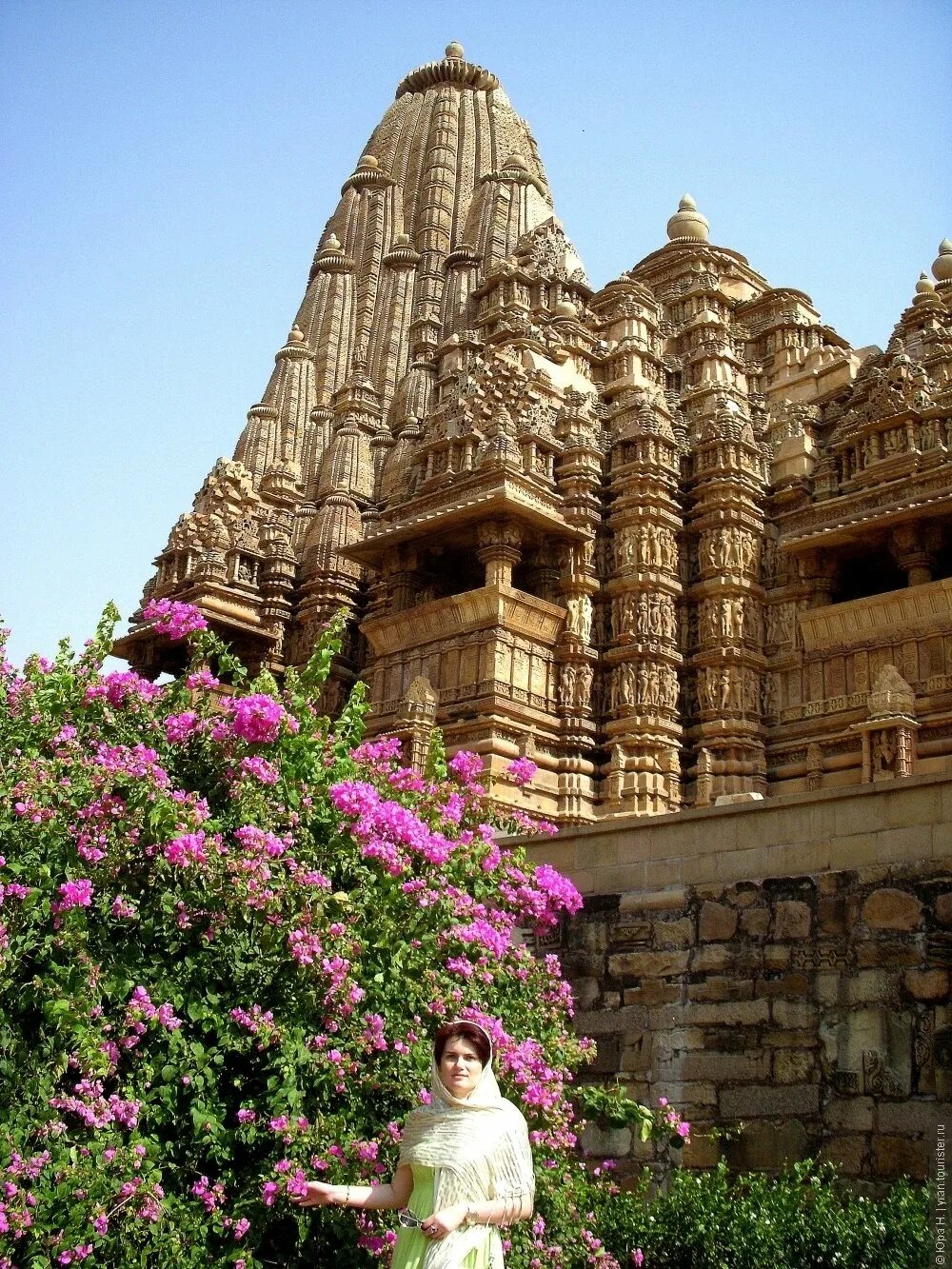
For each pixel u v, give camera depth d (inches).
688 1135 521.0
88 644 458.3
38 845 364.2
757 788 1211.9
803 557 1283.2
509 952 466.0
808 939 541.3
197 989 369.4
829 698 1213.7
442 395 1713.8
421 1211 281.9
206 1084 357.7
